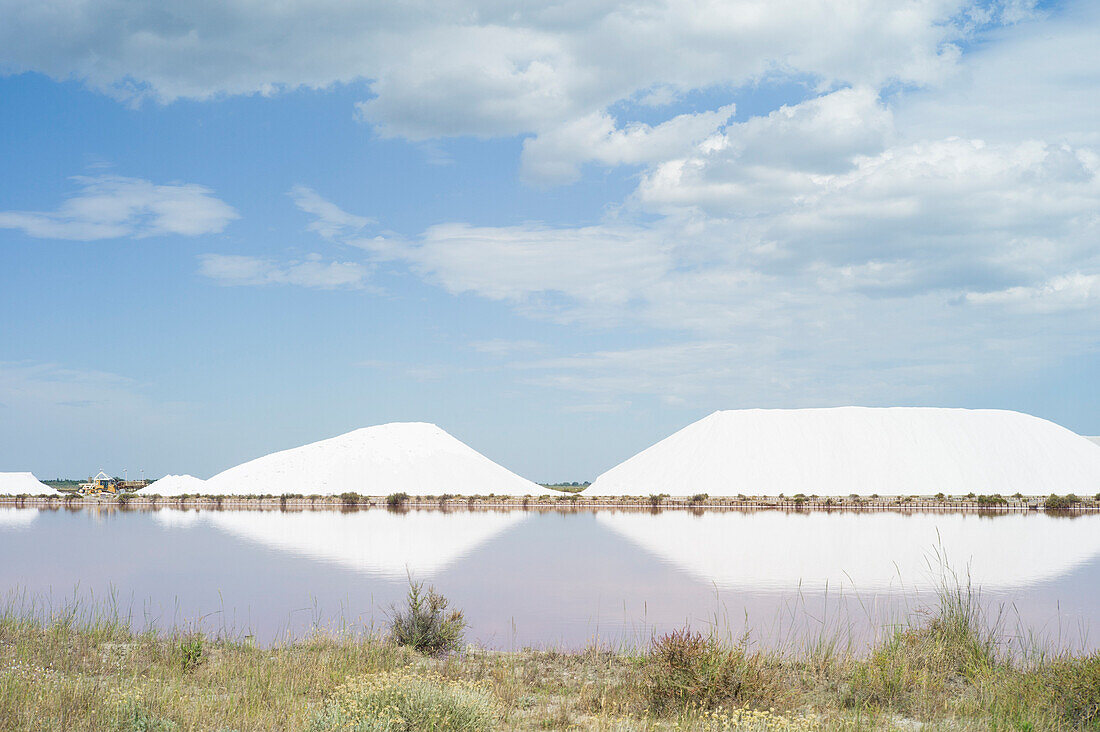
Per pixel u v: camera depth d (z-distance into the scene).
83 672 11.46
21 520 63.84
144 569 30.81
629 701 11.23
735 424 139.88
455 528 53.66
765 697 11.00
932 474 123.94
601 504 94.12
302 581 27.28
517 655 14.55
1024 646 14.94
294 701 10.27
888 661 12.34
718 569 30.66
